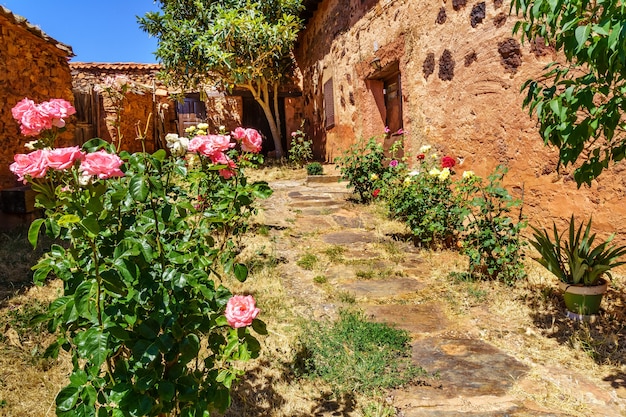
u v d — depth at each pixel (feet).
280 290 11.89
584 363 8.29
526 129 13.67
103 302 4.98
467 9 15.87
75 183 4.92
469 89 15.99
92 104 35.19
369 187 21.22
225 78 34.14
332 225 17.92
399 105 23.59
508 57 14.12
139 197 4.91
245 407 7.21
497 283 12.05
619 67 6.39
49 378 7.86
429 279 12.85
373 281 12.76
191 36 33.27
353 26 26.89
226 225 8.82
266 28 31.17
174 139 6.49
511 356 8.64
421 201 15.12
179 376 5.04
